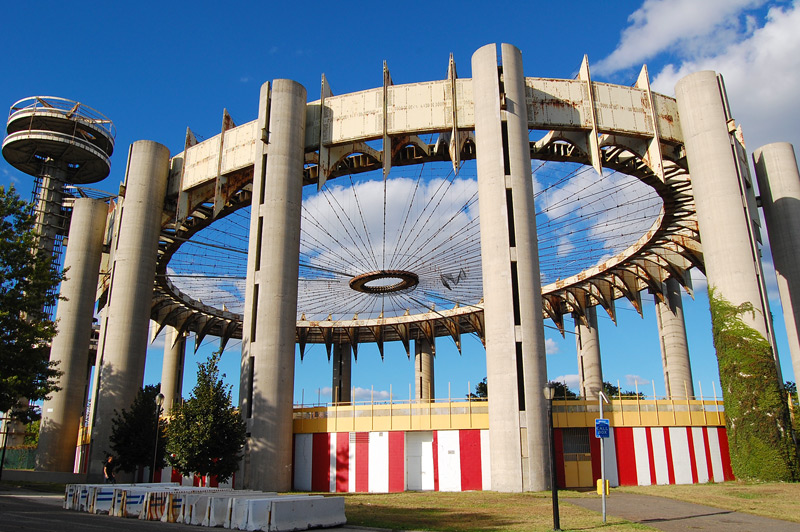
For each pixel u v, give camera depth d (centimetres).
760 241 4553
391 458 4081
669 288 6384
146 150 5281
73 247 5691
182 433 3128
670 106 4862
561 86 4666
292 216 4384
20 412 3853
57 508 2438
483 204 4031
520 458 3519
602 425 2050
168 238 5706
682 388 6081
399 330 7988
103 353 4831
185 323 7344
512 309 3762
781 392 3838
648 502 2712
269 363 4022
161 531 1741
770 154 4853
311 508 1942
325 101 4850
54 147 7062
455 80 4669
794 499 2705
